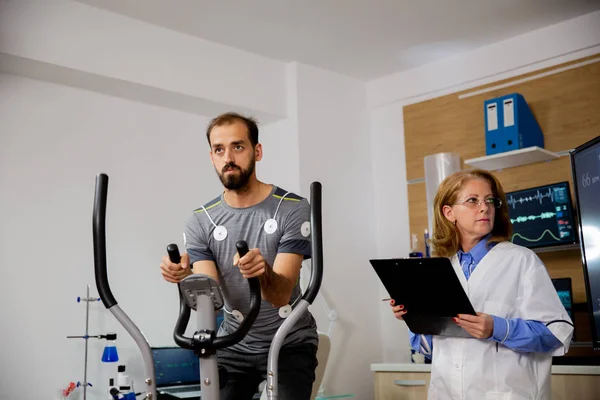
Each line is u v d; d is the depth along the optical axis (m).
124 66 3.54
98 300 3.54
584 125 3.66
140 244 3.76
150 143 3.90
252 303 1.34
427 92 4.31
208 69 3.88
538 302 1.86
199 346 1.33
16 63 3.28
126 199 3.75
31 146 3.44
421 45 4.05
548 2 3.54
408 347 4.25
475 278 1.95
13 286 3.29
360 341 4.23
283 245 1.59
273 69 4.20
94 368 3.47
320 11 3.59
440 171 3.70
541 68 3.86
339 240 4.23
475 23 3.77
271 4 3.49
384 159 4.52
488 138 3.73
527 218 3.56
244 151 1.53
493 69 4.02
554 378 2.80
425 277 1.81
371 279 4.39
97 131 3.69
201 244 1.68
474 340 1.91
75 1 3.40
